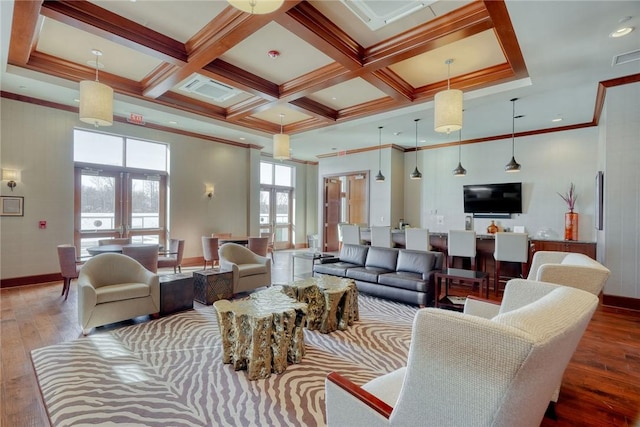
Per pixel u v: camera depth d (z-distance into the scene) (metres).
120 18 3.17
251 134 7.26
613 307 4.14
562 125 6.39
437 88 4.68
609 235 4.20
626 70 3.83
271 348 2.53
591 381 2.42
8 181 5.05
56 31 3.46
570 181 6.43
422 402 0.96
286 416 1.97
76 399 2.12
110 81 4.54
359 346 3.03
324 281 3.78
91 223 6.16
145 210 6.93
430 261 4.50
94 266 3.60
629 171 4.07
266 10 2.25
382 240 6.04
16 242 5.15
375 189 8.63
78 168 6.00
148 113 5.80
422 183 8.53
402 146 8.60
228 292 4.55
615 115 4.14
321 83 4.37
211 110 5.77
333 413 1.31
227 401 2.12
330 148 8.97
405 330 3.43
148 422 1.90
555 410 2.06
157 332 3.33
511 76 4.07
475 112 5.50
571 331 0.90
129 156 6.68
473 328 0.85
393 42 3.46
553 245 5.36
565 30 2.97
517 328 0.81
